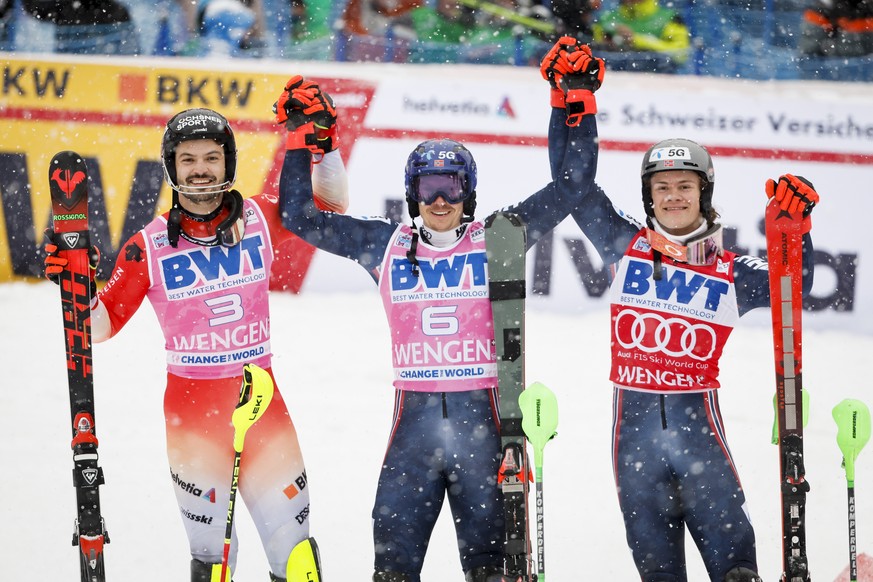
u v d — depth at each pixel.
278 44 45.34
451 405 14.98
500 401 14.72
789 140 37.72
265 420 15.38
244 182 38.06
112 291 15.61
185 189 15.23
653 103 38.03
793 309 14.92
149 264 15.61
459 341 15.05
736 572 14.13
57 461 23.91
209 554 15.43
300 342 33.97
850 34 44.84
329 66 39.16
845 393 30.42
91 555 14.45
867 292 37.12
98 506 14.54
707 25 44.91
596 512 21.84
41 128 38.56
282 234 16.17
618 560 19.33
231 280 15.65
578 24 44.97
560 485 23.41
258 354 15.81
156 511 21.33
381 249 15.52
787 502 14.65
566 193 15.38
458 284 15.15
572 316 37.09
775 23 44.84
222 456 15.51
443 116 38.28
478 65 44.44
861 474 24.17
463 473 14.93
